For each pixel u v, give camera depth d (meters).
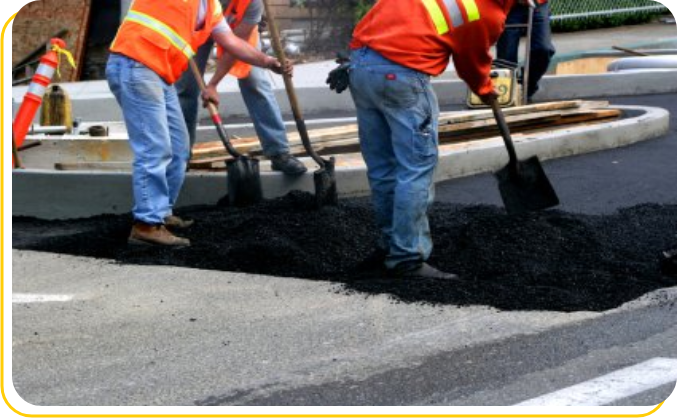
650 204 9.20
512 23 14.43
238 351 6.18
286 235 8.45
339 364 5.89
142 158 8.59
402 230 7.46
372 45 7.34
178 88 9.86
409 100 7.30
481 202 9.62
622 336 6.20
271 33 9.09
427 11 7.26
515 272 7.50
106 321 6.87
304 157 11.01
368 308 6.88
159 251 8.49
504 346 6.09
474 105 14.35
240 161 9.49
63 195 10.05
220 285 7.60
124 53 8.58
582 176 10.44
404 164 7.40
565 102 12.84
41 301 7.36
